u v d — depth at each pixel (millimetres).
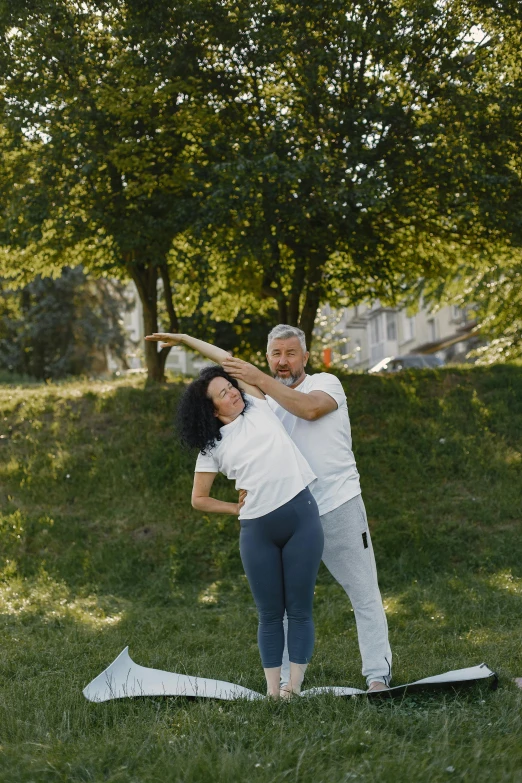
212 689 4465
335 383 4680
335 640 6570
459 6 12969
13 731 3895
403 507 10469
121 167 12469
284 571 4289
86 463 11586
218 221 11922
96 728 3967
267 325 22203
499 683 4418
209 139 12969
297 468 4297
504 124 12953
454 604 7598
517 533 9766
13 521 10203
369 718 3783
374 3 12617
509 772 3023
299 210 12000
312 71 12578
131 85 12492
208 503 4465
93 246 15211
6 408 13414
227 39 12695
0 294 34469
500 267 17000
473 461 11297
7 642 6320
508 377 13508
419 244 15391
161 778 3133
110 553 9594
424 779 3023
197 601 8500
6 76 12773
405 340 50188
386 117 12438
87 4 13070
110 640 6477
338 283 15398
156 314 15031
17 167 13516
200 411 4367
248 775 3119
